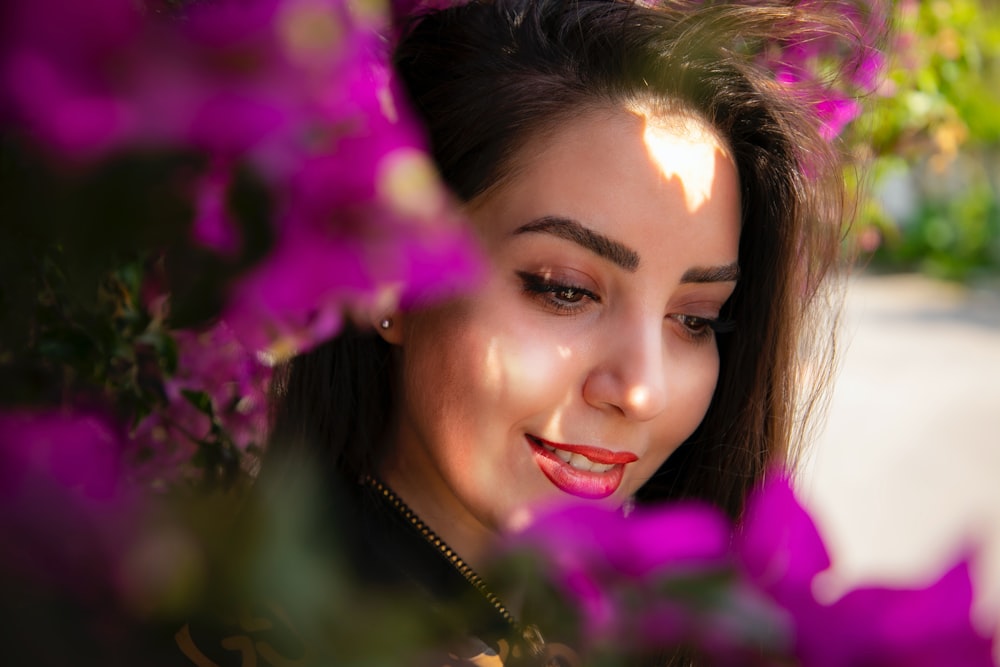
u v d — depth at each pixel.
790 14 1.00
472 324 0.92
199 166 0.49
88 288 0.68
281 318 0.57
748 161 1.00
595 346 0.92
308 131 0.50
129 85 0.44
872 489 3.07
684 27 0.95
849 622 0.52
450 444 0.92
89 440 0.47
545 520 0.58
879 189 1.33
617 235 0.91
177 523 0.44
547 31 0.94
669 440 0.97
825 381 1.08
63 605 0.45
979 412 3.65
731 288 0.96
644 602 0.56
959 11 1.37
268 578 0.45
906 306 5.33
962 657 0.50
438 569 0.93
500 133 0.92
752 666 0.54
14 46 0.43
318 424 0.96
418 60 0.95
